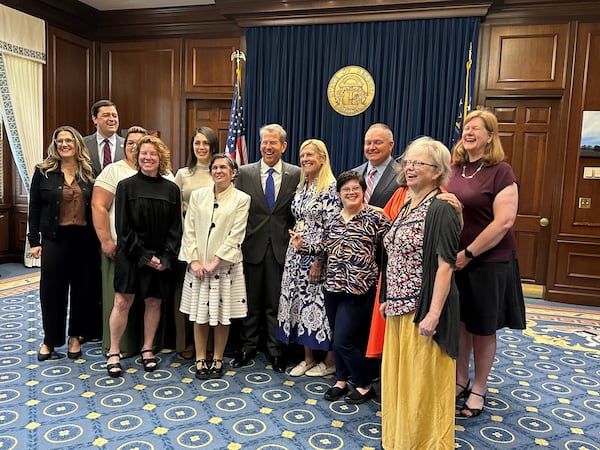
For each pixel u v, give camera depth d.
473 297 2.46
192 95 6.43
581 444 2.33
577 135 5.10
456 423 2.51
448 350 1.89
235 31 6.20
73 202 3.09
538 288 5.39
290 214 3.15
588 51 5.00
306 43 5.65
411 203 2.08
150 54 6.56
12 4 5.53
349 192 2.49
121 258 2.88
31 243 3.11
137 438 2.25
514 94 5.25
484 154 2.49
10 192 6.13
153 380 2.90
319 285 2.87
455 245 1.86
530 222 5.37
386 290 2.12
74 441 2.21
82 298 3.20
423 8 5.21
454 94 5.26
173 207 3.02
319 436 2.33
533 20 5.14
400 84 5.40
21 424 2.36
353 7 5.38
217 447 2.20
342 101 5.58
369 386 2.72
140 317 3.31
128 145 3.15
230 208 2.88
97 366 3.09
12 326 3.80
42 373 2.95
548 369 3.29
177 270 3.21
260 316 3.23
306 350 3.06
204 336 3.00
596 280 5.11
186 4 6.22
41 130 5.92
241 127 5.02
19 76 5.64
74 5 6.20
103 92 6.80
